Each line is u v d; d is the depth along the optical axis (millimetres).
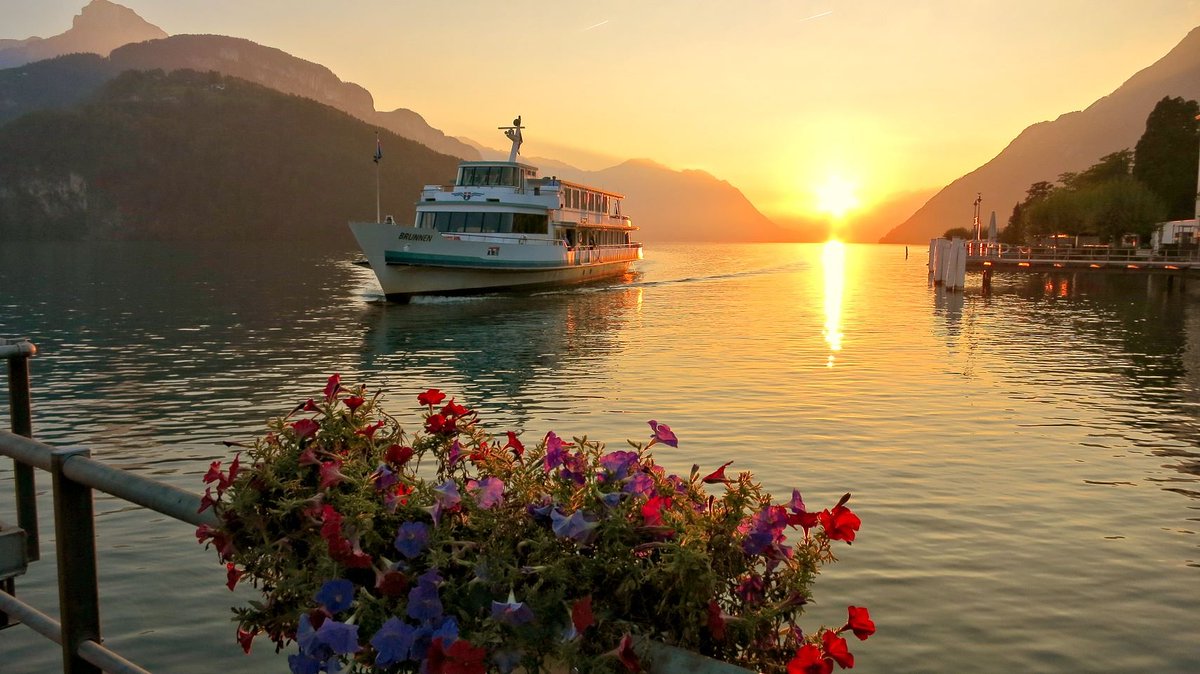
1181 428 15344
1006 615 7551
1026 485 11531
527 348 26469
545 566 2162
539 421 15555
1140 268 60531
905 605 7719
